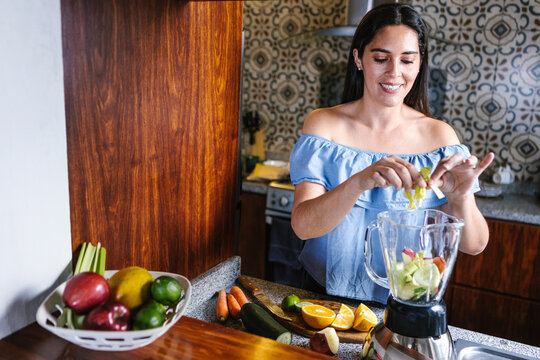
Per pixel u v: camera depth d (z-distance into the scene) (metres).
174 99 0.97
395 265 0.72
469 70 2.64
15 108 0.63
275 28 3.11
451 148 1.19
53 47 0.67
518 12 2.46
